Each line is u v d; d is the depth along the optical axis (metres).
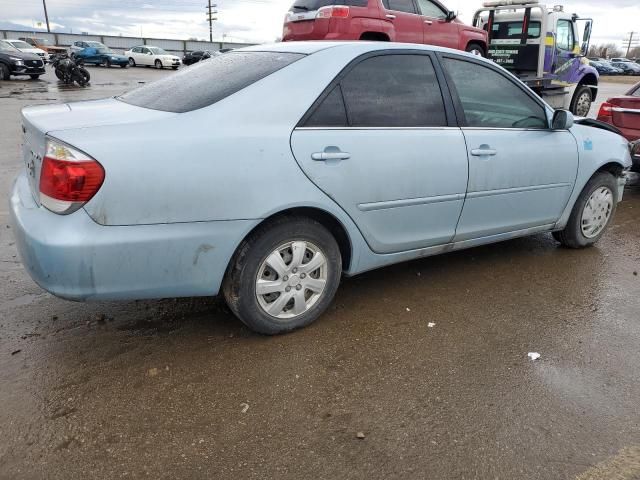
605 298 3.84
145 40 59.38
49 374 2.73
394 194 3.29
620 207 6.54
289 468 2.18
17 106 13.84
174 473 2.14
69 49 48.81
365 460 2.23
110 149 2.45
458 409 2.57
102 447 2.26
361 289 3.86
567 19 12.15
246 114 2.80
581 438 2.39
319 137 2.96
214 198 2.66
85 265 2.46
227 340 3.10
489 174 3.76
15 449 2.23
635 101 7.10
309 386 2.71
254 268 2.91
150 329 3.20
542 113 4.18
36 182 2.68
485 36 10.88
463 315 3.51
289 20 9.36
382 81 3.31
